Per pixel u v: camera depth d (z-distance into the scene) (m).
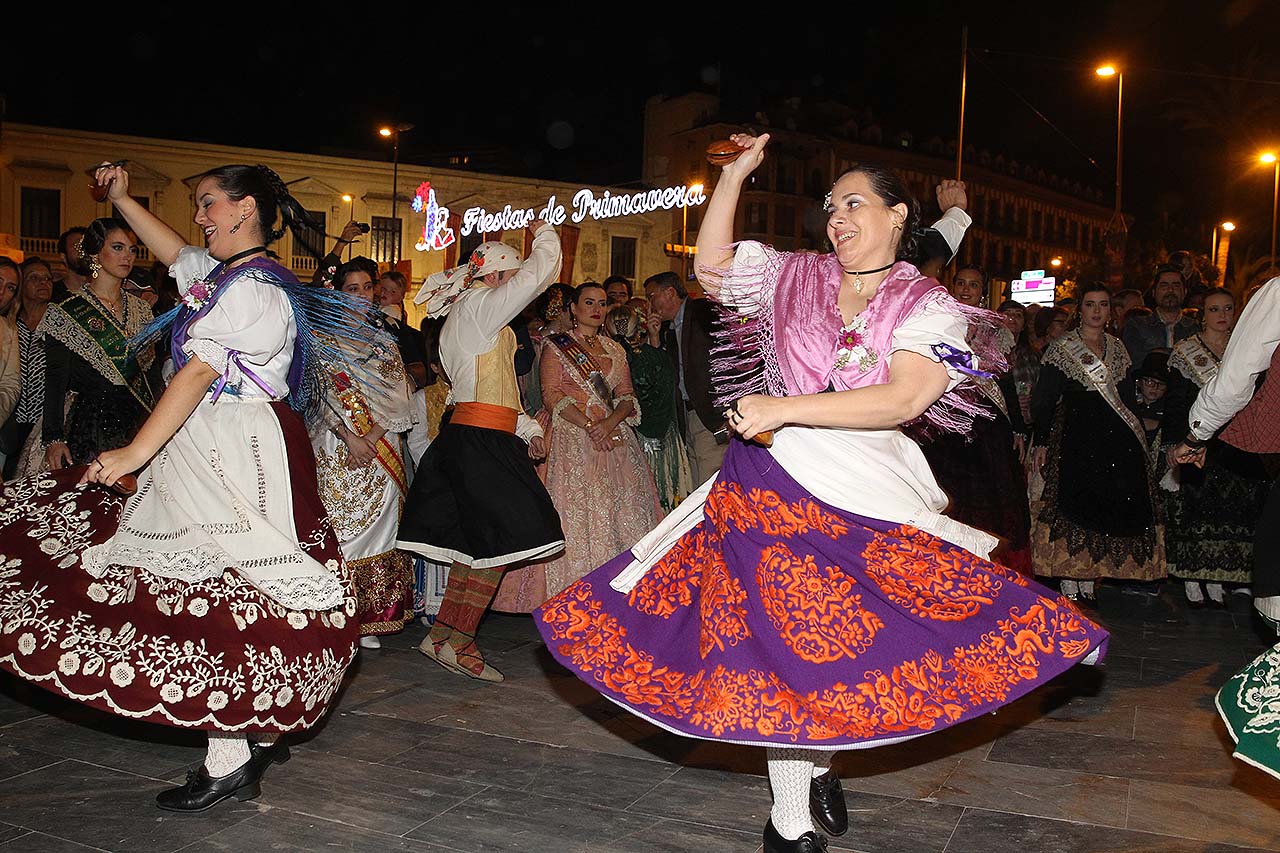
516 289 4.64
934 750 3.90
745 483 2.74
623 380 5.85
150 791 3.33
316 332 3.46
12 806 3.20
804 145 39.62
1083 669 5.05
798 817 2.78
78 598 2.90
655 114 39.88
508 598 5.61
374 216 34.91
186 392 2.94
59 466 4.55
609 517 5.70
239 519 2.99
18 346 5.26
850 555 2.67
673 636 2.84
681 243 37.53
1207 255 31.97
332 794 3.35
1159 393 6.67
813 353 2.80
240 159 33.22
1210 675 5.00
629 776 3.56
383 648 5.22
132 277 5.16
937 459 5.88
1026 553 6.03
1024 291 31.11
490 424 4.68
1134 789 3.55
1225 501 6.44
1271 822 3.29
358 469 5.02
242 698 2.92
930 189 44.38
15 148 30.77
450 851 2.97
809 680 2.57
